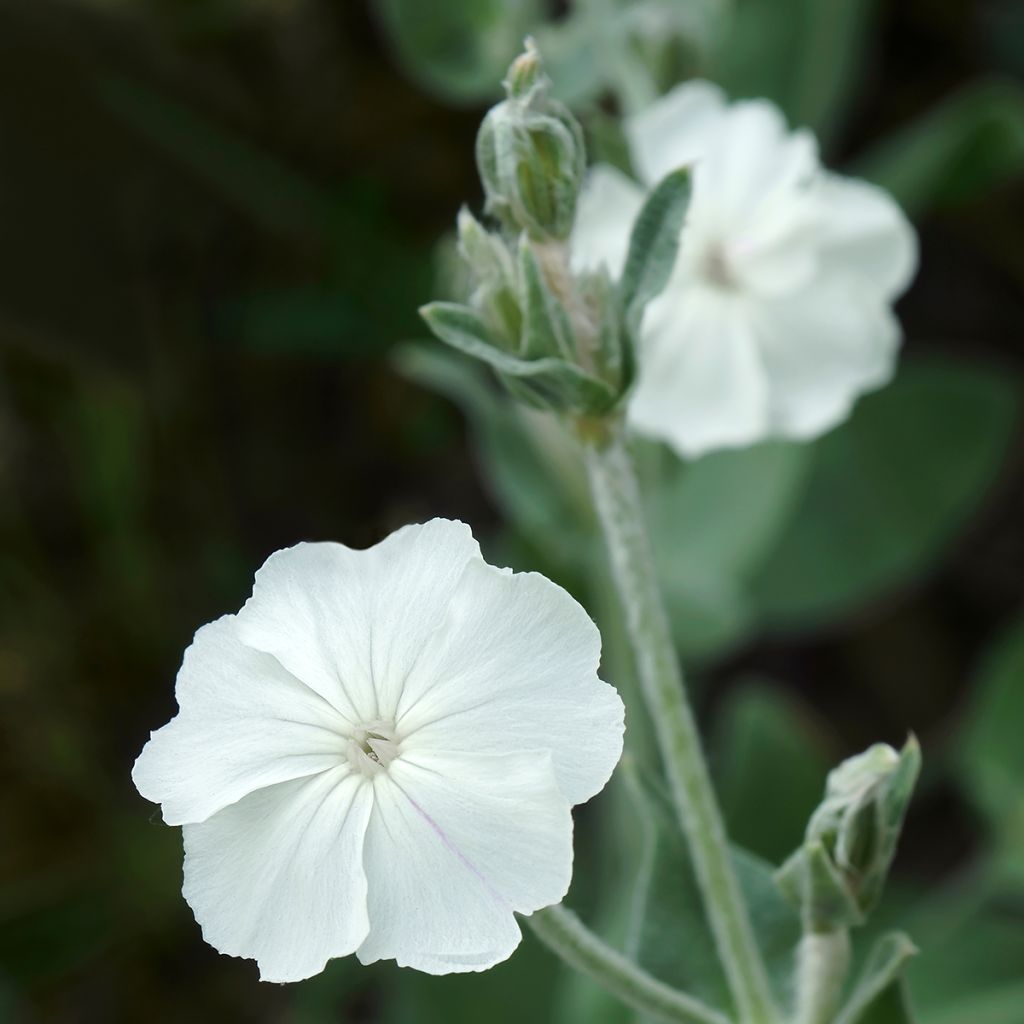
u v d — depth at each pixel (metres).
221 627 0.33
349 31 0.57
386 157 0.56
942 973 0.44
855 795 0.34
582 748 0.32
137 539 0.54
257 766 0.33
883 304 0.41
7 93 0.52
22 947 0.50
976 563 0.55
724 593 0.44
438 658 0.33
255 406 0.56
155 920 0.51
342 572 0.33
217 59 0.56
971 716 0.49
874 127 0.58
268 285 0.56
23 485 0.55
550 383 0.34
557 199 0.34
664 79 0.43
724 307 0.41
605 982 0.34
